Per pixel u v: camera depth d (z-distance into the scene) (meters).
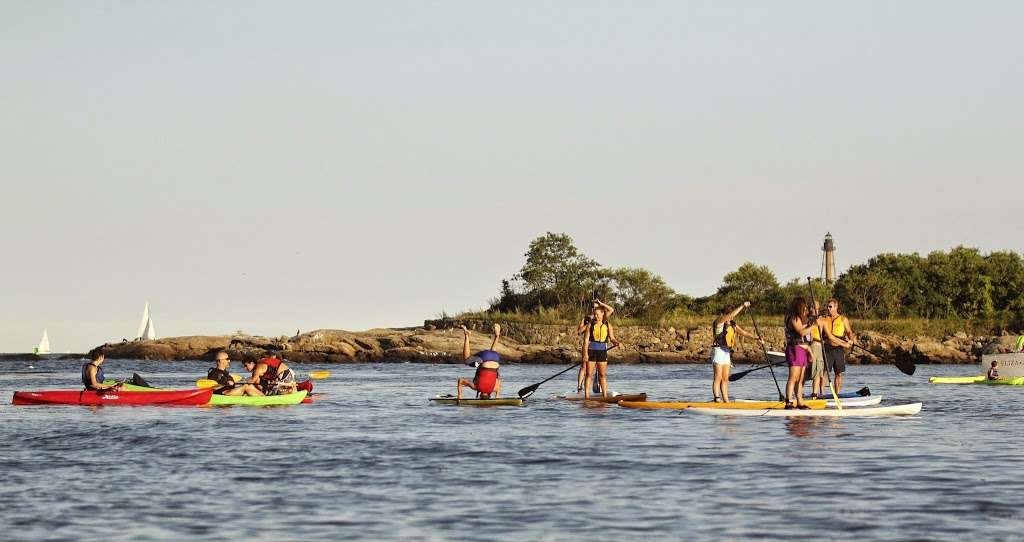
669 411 31.31
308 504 16.22
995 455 21.12
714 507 15.88
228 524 14.82
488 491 17.28
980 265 104.19
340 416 30.52
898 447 22.44
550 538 13.93
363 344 87.06
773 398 38.88
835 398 29.95
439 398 35.56
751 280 103.19
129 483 18.11
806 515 15.27
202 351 88.94
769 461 20.39
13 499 16.64
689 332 89.69
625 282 97.38
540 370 71.44
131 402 35.22
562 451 21.97
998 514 15.24
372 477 18.70
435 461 20.61
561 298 97.00
